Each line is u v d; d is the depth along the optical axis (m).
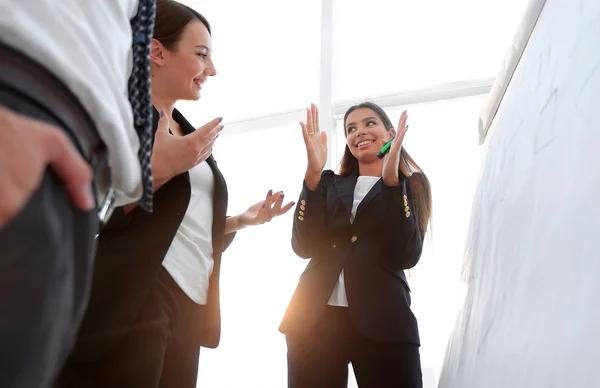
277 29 3.25
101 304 0.86
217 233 1.14
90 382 0.86
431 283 2.16
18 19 0.32
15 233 0.29
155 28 1.18
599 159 0.49
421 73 2.85
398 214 1.37
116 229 0.94
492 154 1.50
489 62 2.75
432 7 2.96
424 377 2.01
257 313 2.44
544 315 0.57
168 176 0.88
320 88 2.82
